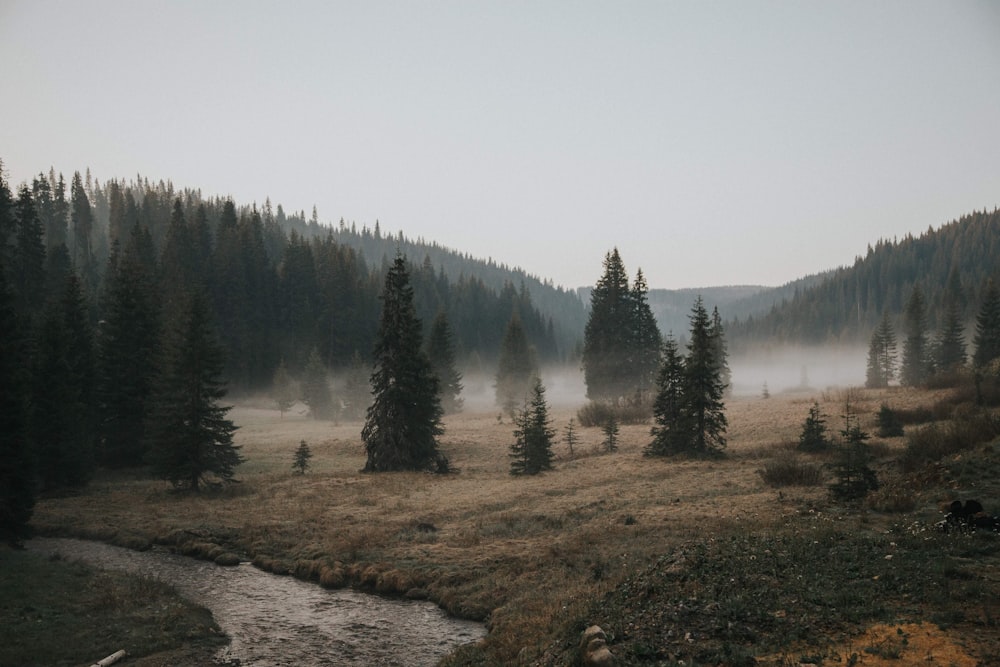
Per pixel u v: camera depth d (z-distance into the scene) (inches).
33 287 2930.6
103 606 684.7
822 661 322.3
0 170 3034.0
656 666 344.5
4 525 962.1
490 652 498.3
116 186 6279.5
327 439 2258.9
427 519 1053.2
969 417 1126.4
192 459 1358.3
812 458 1288.1
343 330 4576.8
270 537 976.9
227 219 5123.0
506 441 2052.2
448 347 3299.7
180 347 1396.4
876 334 4023.1
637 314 3031.5
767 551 533.3
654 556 672.4
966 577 410.9
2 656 531.8
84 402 1664.6
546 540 859.4
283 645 594.9
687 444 1521.9
